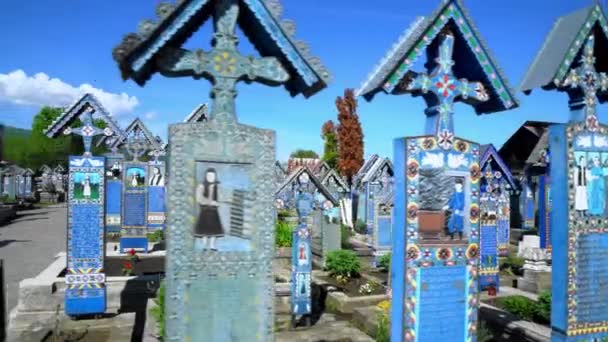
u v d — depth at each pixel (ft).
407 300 21.62
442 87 22.15
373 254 56.80
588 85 24.12
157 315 27.12
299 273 35.09
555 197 24.32
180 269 17.57
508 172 52.31
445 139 22.18
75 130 36.29
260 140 18.43
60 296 37.58
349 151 154.20
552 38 24.53
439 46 22.17
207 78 18.51
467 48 22.12
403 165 21.79
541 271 43.78
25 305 37.04
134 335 32.91
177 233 17.53
